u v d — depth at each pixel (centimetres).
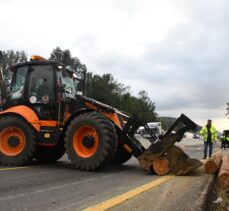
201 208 493
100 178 771
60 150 1103
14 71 1070
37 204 511
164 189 635
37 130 981
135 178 780
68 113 982
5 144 1001
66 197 559
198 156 1777
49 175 800
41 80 1020
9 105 1053
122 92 9406
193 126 840
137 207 490
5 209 481
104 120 886
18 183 679
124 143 945
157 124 2514
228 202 622
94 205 505
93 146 889
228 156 891
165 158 843
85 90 1141
